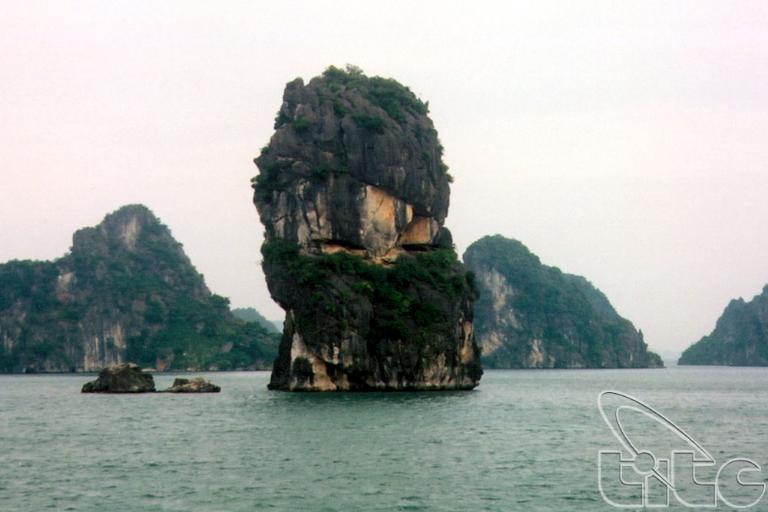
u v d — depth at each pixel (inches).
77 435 2758.4
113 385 4928.6
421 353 4722.0
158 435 2719.0
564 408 3823.8
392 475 2038.6
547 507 1750.7
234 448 2428.6
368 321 4658.0
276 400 4047.7
